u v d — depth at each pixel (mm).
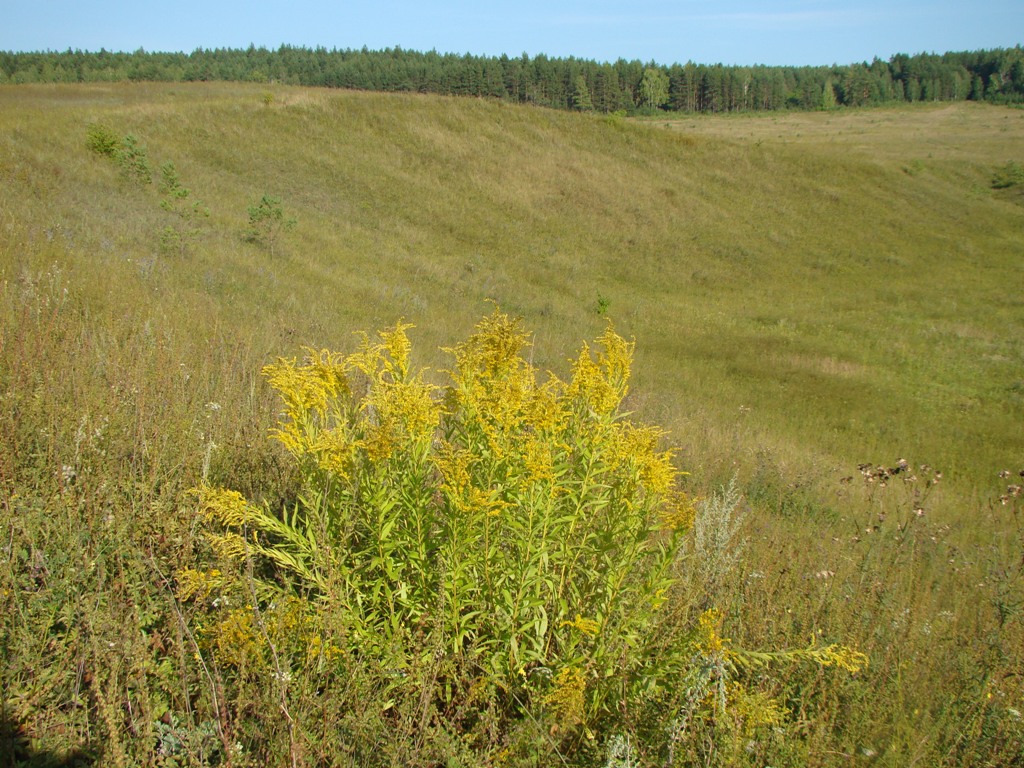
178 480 3625
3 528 3016
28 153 19094
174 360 5516
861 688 3154
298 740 2219
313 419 3123
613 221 31859
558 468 2930
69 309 6762
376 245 22938
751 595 3641
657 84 113125
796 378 17156
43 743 2264
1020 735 3027
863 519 7473
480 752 2461
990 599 4535
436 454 3008
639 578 3158
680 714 2557
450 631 2734
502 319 3260
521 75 106250
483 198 30812
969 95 126062
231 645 2502
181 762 2318
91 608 2617
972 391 16828
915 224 37781
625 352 3357
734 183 38594
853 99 122625
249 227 19000
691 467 7762
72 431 3908
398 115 35938
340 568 2771
